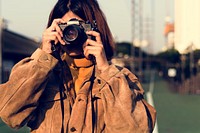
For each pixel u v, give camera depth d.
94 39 2.68
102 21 2.76
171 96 31.36
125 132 2.52
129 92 2.55
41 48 2.69
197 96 31.45
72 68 2.71
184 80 38.00
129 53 106.81
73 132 2.58
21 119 2.57
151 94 33.31
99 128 2.62
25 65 2.58
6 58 44.03
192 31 46.84
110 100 2.54
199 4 46.19
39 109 2.65
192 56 38.19
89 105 2.61
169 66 54.56
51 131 2.59
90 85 2.64
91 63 2.69
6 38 49.66
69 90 2.68
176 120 16.70
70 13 2.74
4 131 11.68
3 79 42.31
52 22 2.68
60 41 2.60
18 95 2.54
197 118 17.41
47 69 2.56
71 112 2.62
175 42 57.62
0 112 2.55
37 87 2.55
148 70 123.19
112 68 2.61
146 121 2.57
